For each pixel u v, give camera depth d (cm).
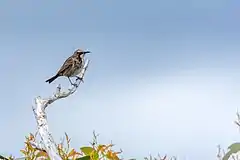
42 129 765
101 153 707
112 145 714
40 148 743
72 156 714
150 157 778
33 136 750
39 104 805
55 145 740
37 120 781
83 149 724
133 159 756
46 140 745
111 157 706
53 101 837
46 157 741
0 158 731
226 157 776
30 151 738
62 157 714
